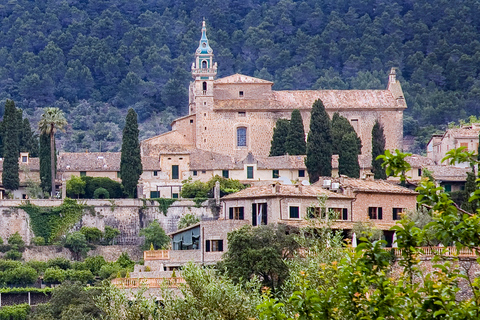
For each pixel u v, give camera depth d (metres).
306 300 109.00
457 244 105.12
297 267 153.00
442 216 106.06
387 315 106.69
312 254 154.12
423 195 107.12
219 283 145.12
